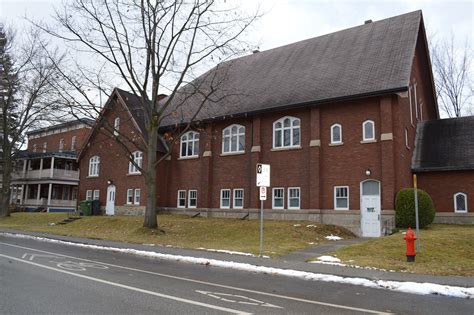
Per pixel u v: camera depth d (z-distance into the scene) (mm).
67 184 52469
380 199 22703
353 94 23562
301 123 26453
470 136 25031
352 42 29047
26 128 39812
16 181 53094
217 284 9719
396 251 14867
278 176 26984
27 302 7492
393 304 8055
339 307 7688
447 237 16422
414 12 28312
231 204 29203
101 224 28500
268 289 9297
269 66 32438
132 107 35625
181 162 32875
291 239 19875
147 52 23625
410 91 26078
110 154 37344
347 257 14320
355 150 24016
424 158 24984
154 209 23516
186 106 33500
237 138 29734
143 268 12047
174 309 7148
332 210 24391
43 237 21969
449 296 8906
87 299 7781
